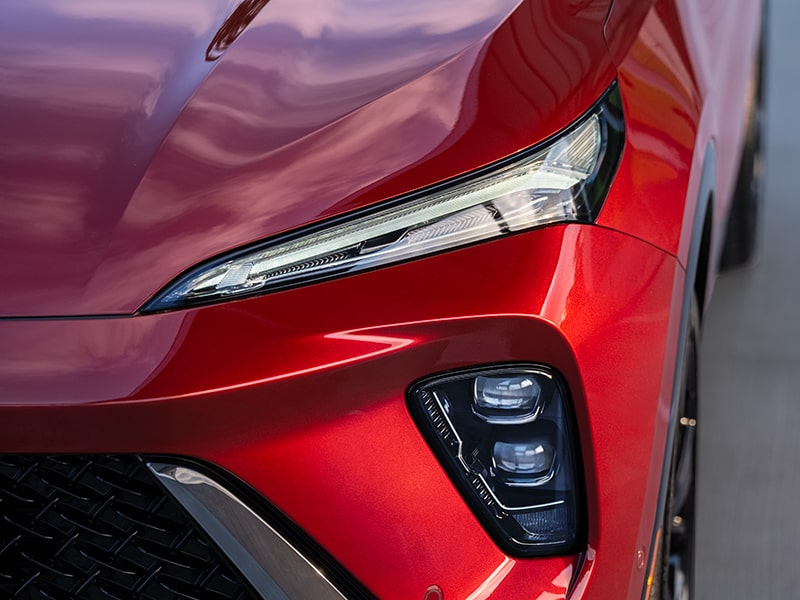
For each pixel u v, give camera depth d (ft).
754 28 10.92
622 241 5.53
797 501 9.16
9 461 5.32
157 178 5.46
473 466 5.27
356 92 5.65
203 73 5.97
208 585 5.44
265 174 5.40
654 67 6.41
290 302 5.15
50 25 6.47
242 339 5.08
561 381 5.26
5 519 5.48
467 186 5.34
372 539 5.18
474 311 5.16
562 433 5.30
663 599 6.49
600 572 5.39
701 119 6.86
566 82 5.72
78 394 4.99
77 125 5.78
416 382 5.17
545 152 5.45
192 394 5.00
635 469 5.50
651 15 6.68
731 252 12.63
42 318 5.14
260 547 5.20
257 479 5.09
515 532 5.34
